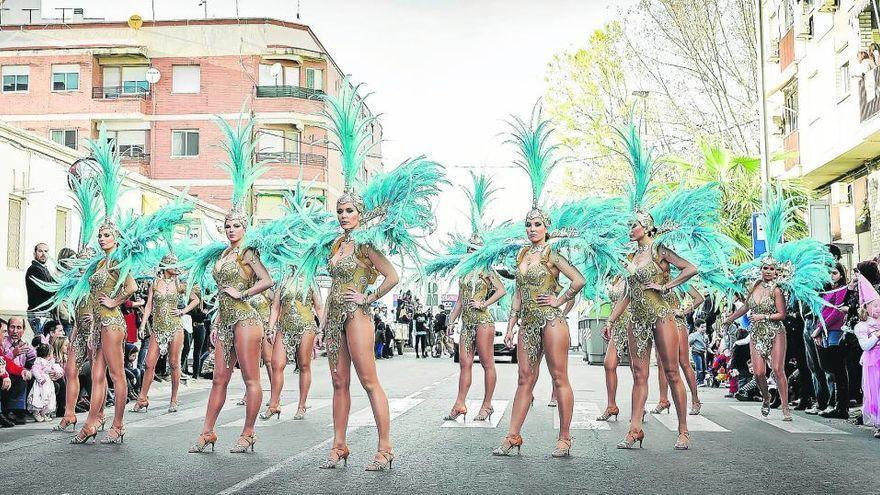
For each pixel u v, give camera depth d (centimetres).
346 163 861
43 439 992
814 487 724
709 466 821
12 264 2006
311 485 717
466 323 1195
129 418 1207
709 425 1148
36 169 2098
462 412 1193
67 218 2255
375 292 808
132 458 853
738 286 1304
